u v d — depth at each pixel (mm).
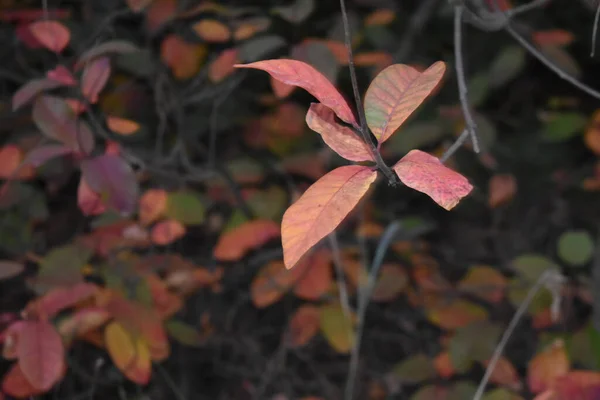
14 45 1561
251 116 1812
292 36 1712
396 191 1995
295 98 1897
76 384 1486
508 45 1813
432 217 2014
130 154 1377
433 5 1752
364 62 1491
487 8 1105
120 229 1310
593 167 1949
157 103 1556
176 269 1375
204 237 1753
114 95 1602
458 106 1633
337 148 879
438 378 1337
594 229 1936
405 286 1570
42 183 1680
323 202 854
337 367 1655
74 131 1092
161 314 1302
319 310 1441
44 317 1107
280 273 1364
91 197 1103
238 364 1673
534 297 1368
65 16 1467
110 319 1258
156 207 1317
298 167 1606
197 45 1490
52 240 1620
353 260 1553
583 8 1954
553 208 1996
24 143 1329
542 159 2057
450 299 1472
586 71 2125
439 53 1972
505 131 2129
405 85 893
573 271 1609
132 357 1142
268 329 1692
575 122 1687
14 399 1355
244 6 1757
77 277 1158
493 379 1293
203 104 1742
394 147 1589
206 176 1551
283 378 1605
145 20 1473
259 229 1351
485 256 1893
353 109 1767
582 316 1690
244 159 1616
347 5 1872
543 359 1170
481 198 1960
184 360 1619
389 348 1722
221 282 1626
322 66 1200
